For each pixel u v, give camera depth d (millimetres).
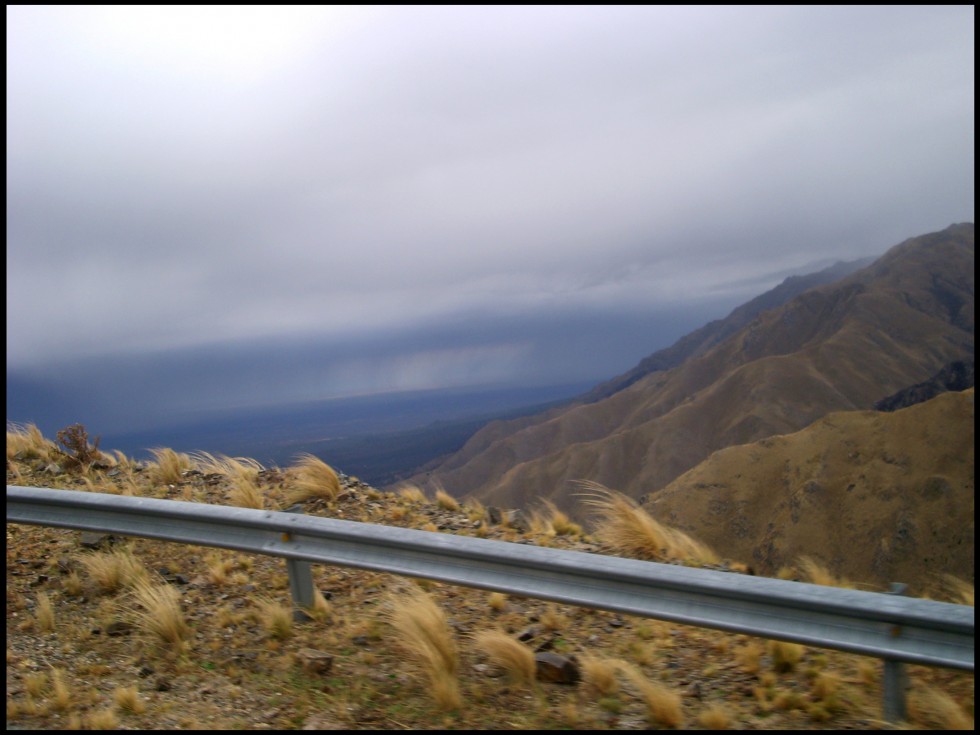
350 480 9273
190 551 6918
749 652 4750
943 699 4016
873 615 3885
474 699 4383
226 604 5879
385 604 5738
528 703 4332
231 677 4758
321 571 6480
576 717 4086
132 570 6254
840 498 73000
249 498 8133
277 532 5570
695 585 4262
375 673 4742
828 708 4117
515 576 4820
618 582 4531
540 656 4680
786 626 4102
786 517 74812
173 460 9789
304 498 8484
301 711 4293
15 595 6117
